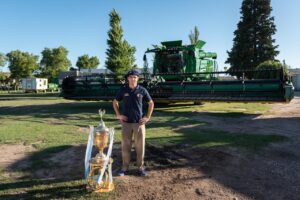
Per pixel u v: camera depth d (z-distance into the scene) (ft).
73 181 18.71
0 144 28.02
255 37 157.28
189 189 17.76
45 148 26.27
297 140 28.94
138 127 19.62
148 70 64.69
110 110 54.34
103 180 17.65
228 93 46.50
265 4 156.66
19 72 272.72
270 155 24.13
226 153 24.57
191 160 22.90
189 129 34.53
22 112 54.70
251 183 18.65
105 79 59.06
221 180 19.10
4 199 16.34
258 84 44.29
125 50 112.68
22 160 23.03
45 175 19.88
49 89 195.62
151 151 25.12
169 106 61.05
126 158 20.06
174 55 62.08
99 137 16.98
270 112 49.65
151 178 19.40
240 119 42.32
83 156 23.81
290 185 18.37
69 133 32.86
